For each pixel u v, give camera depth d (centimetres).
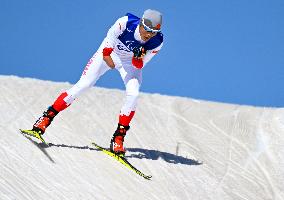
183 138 3275
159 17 2223
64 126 2770
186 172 2641
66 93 2373
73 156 2314
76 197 1939
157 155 2783
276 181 2936
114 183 2191
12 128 2412
